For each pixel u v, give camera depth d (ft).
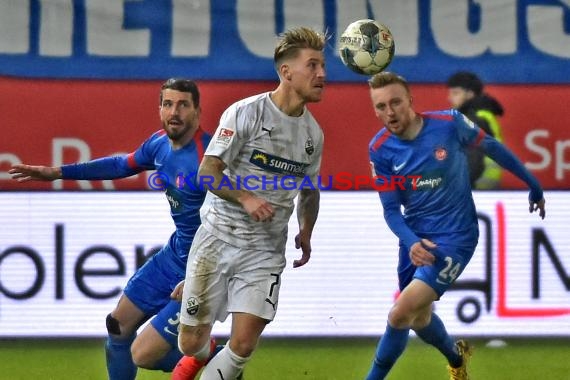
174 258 64.03
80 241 77.10
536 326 78.23
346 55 65.98
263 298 56.44
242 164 55.83
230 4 76.95
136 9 76.79
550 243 78.54
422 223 65.31
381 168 65.92
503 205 78.48
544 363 75.05
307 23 77.30
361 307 77.82
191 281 57.41
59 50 76.59
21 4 76.18
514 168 67.00
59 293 76.84
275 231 56.95
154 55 77.00
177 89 61.16
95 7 76.54
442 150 64.23
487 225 78.33
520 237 78.54
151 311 64.49
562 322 78.28
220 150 54.34
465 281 77.97
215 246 56.90
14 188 76.69
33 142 76.74
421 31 77.77
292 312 77.46
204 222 57.77
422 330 66.59
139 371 72.13
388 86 63.82
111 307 77.15
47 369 73.00
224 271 57.00
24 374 72.02
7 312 76.38
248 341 56.13
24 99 76.54
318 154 57.88
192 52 77.10
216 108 77.30
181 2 76.89
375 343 77.41
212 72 77.15
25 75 76.48
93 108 77.00
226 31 77.10
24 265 76.69
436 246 63.82
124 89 77.05
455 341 74.64
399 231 64.03
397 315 63.72
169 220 77.71
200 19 77.00
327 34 77.00
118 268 77.25
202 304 57.31
